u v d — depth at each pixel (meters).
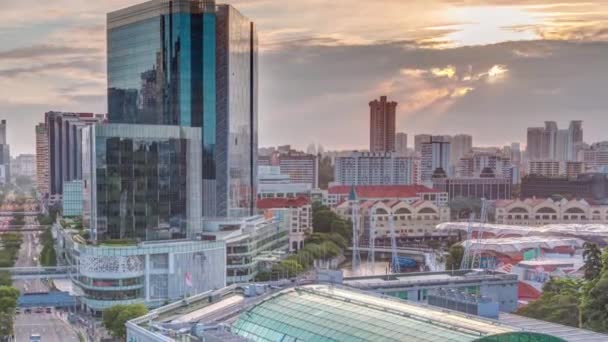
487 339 169.38
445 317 197.75
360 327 196.12
